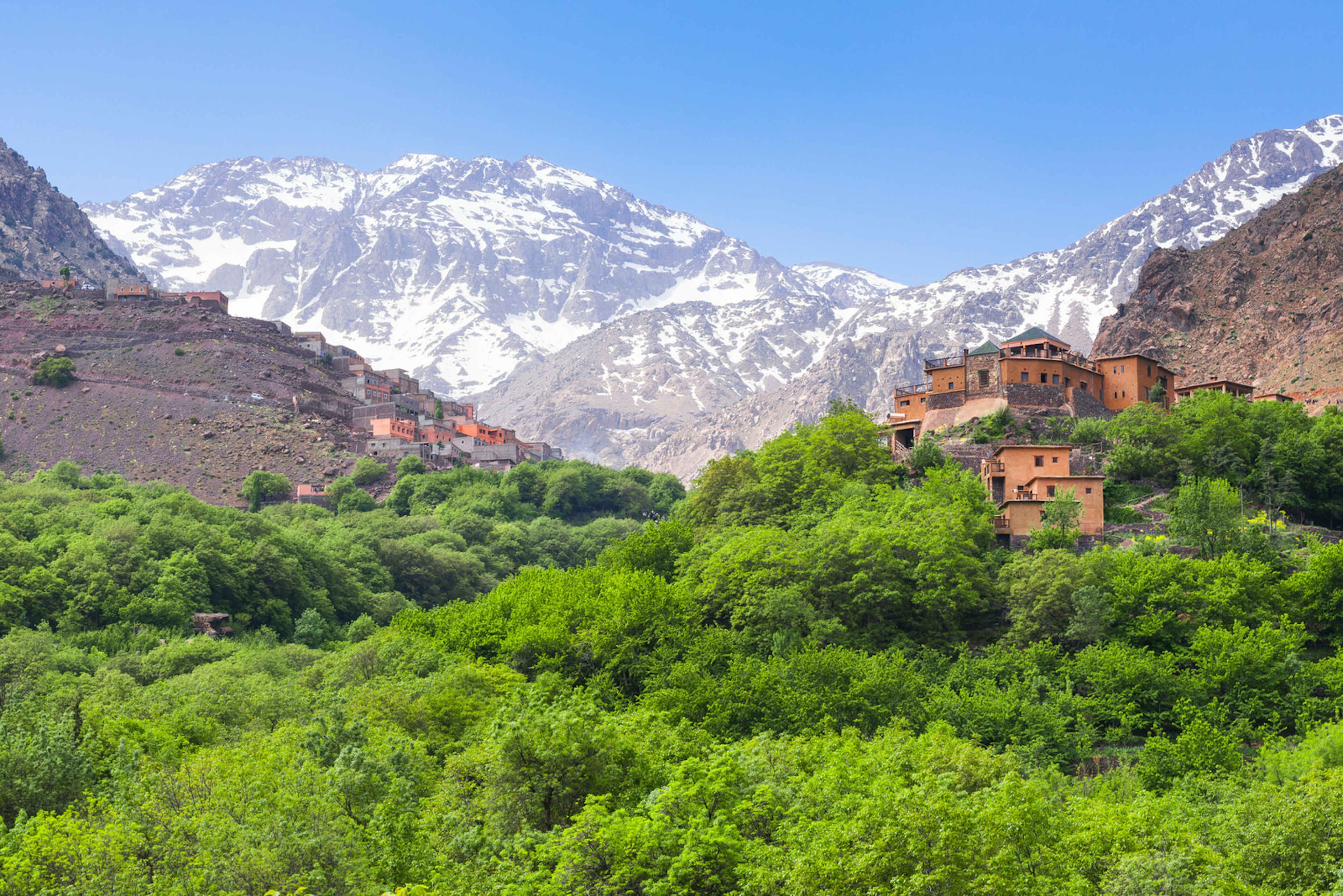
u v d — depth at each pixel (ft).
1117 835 257.14
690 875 236.22
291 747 317.42
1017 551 488.02
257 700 423.23
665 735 331.98
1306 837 258.16
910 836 232.12
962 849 230.27
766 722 373.20
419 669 441.27
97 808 282.77
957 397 639.35
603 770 278.46
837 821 251.80
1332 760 323.37
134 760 306.35
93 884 236.63
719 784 259.19
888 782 257.14
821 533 483.92
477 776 292.61
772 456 601.62
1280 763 329.31
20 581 654.53
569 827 251.80
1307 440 550.36
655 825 241.76
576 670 440.45
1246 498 547.08
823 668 395.96
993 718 371.76
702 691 388.37
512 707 290.97
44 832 246.47
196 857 247.91
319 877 239.50
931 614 456.45
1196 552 472.85
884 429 639.76
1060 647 425.69
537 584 529.04
